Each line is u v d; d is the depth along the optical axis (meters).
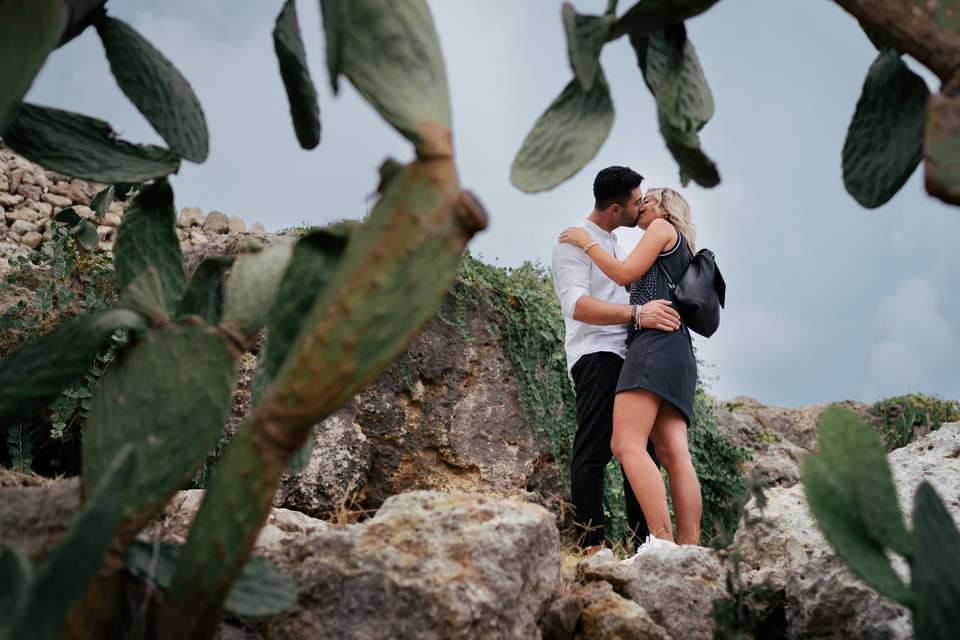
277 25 1.52
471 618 1.64
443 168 1.16
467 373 5.07
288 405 1.17
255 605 1.38
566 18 1.36
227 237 5.07
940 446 2.66
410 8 1.20
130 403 1.33
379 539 1.80
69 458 4.36
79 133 1.53
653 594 2.24
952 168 1.20
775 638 2.29
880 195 1.54
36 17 1.18
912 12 1.25
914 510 1.20
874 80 1.54
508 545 1.80
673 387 3.75
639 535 4.39
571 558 2.93
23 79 1.17
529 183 1.50
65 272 4.71
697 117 1.56
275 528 2.08
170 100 1.56
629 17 1.39
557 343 5.52
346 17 1.18
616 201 4.19
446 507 1.91
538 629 1.89
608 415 4.12
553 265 4.25
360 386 1.17
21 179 8.65
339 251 1.41
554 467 5.24
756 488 2.25
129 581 1.31
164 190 1.59
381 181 1.26
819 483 1.33
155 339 1.36
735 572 2.06
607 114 1.49
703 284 3.90
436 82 1.21
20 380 1.33
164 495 1.31
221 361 1.37
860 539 1.31
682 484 3.79
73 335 1.34
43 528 1.41
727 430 7.50
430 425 4.86
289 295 1.39
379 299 1.14
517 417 5.15
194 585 1.20
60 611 0.93
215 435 1.36
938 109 1.23
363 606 1.66
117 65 1.52
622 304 4.06
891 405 9.14
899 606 1.92
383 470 4.70
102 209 4.32
